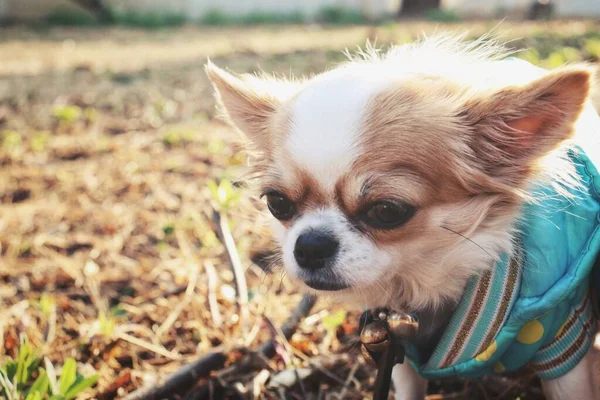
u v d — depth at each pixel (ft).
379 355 1.15
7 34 7.00
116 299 1.63
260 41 5.81
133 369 1.38
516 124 1.05
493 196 1.05
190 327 1.49
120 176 2.41
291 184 1.05
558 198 1.07
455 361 1.08
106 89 3.92
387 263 1.05
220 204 1.68
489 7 8.12
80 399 1.27
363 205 1.02
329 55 4.55
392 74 1.10
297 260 1.06
